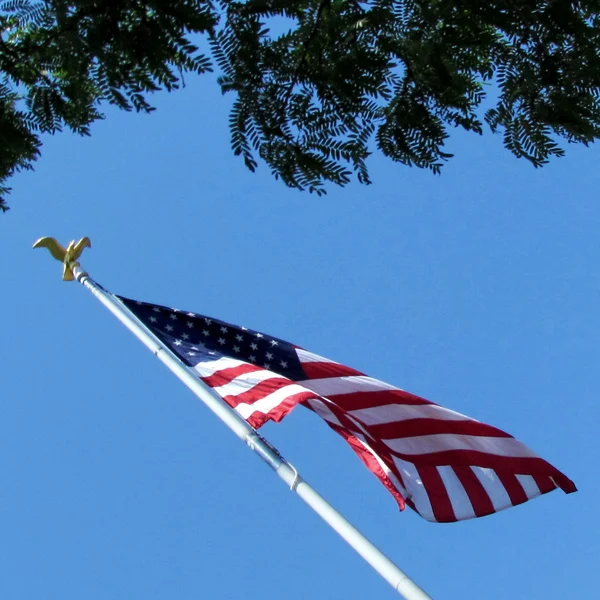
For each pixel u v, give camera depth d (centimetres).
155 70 445
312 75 452
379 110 461
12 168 499
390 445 624
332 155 468
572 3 427
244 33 432
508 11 434
